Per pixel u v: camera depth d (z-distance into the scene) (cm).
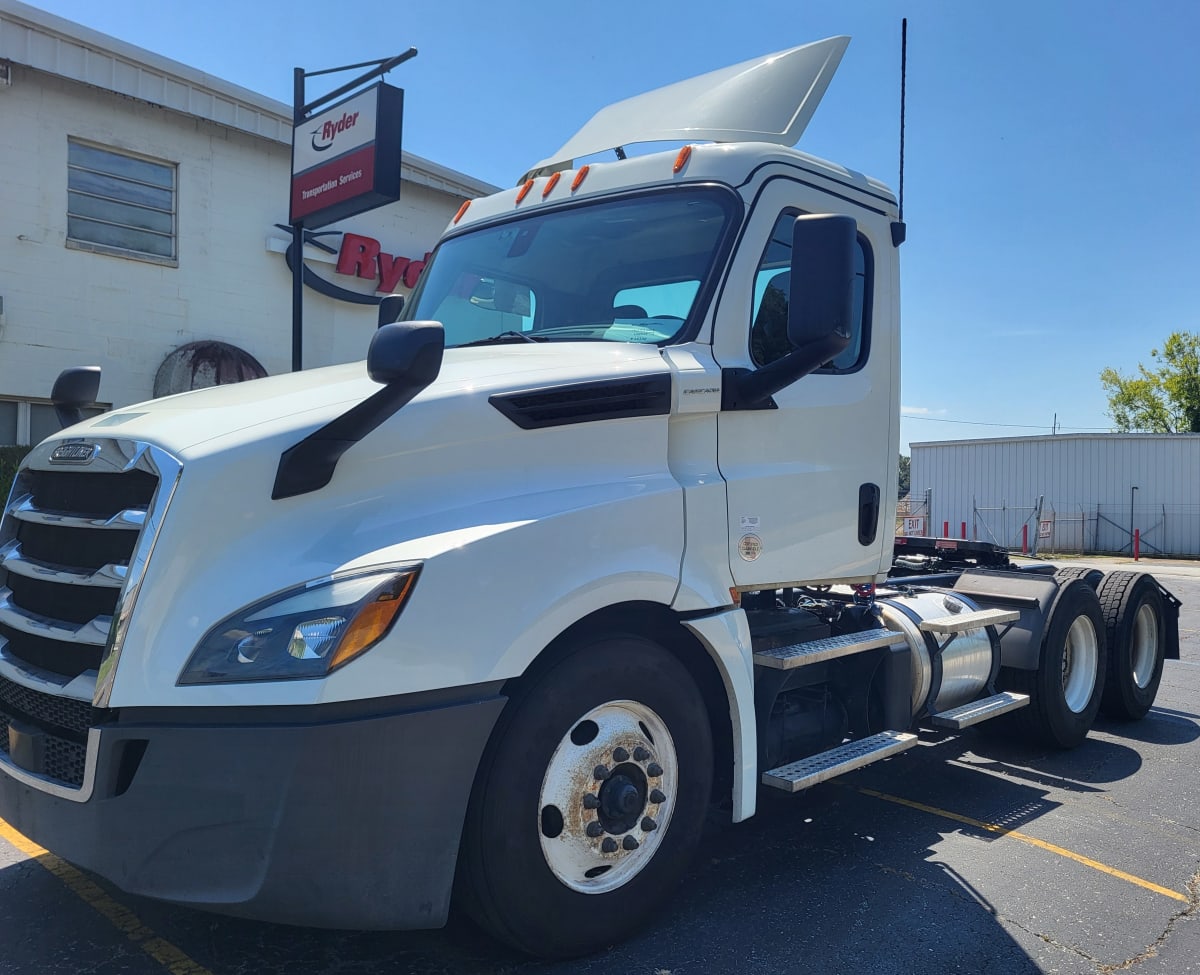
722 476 378
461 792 287
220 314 1365
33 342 1199
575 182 451
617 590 329
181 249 1323
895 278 479
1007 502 3675
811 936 362
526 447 327
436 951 339
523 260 446
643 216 420
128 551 284
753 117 447
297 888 265
